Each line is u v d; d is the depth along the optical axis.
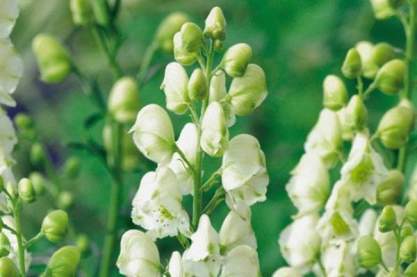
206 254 0.65
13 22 0.71
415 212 0.73
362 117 0.77
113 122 1.00
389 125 0.80
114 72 1.01
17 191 0.71
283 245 0.80
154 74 1.02
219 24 0.67
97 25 1.00
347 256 0.76
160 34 1.03
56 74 1.03
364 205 0.84
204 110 0.67
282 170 1.08
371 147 0.77
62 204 1.00
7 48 0.71
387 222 0.73
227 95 0.68
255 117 1.15
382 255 0.77
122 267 0.68
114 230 0.98
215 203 0.68
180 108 0.69
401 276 0.74
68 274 0.72
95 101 1.03
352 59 0.79
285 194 1.07
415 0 0.85
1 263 0.68
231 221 0.68
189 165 0.67
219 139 0.66
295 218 0.80
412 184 0.80
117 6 1.01
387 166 0.83
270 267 1.02
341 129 0.80
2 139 0.71
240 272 0.67
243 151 0.67
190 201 1.02
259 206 1.06
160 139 0.68
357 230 0.76
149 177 0.67
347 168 0.76
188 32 0.67
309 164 0.80
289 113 1.15
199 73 0.67
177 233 0.67
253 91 0.68
